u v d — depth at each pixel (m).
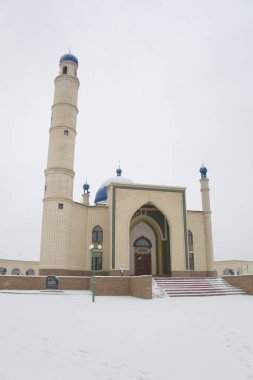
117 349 5.77
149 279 16.62
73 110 26.02
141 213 27.14
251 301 14.89
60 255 22.45
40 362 4.93
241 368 4.74
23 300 14.38
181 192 26.55
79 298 16.09
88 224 25.69
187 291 18.83
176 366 4.84
